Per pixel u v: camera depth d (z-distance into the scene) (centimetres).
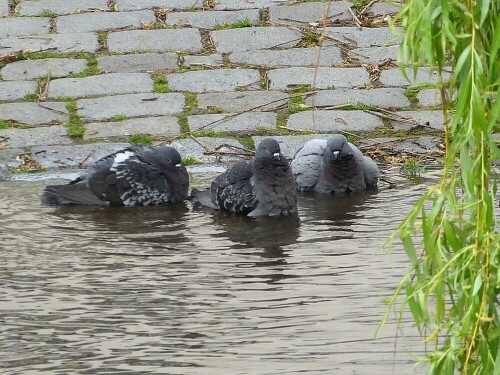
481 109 518
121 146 1517
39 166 1477
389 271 1004
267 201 1270
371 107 1611
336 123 1573
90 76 1711
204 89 1675
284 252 1095
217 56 1775
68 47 1797
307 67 1733
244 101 1638
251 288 971
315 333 848
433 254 548
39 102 1636
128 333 863
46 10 1925
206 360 800
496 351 552
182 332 863
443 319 579
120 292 968
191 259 1077
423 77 1675
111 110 1617
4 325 886
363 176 1383
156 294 961
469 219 556
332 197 1361
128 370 785
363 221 1217
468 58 525
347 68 1723
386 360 789
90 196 1338
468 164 536
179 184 1361
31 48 1791
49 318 902
